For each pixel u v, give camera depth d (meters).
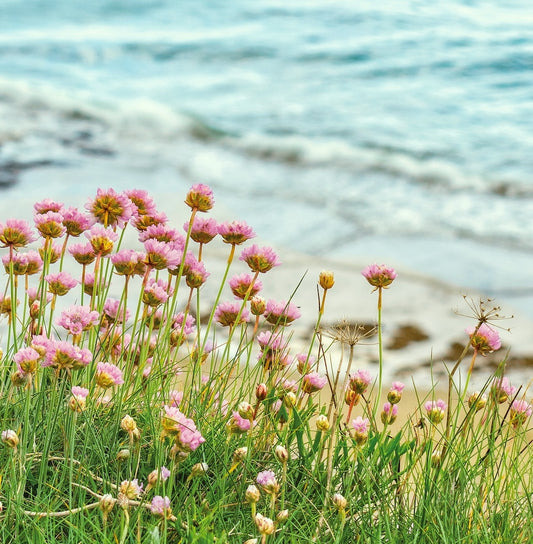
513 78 17.34
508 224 10.49
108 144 13.21
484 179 12.23
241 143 13.78
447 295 7.82
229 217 10.29
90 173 11.52
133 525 2.34
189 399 2.89
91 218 2.90
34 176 11.06
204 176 11.98
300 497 2.68
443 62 18.48
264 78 17.89
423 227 10.27
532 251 9.56
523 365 6.26
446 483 2.68
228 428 2.69
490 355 6.43
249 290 2.89
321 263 8.64
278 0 24.30
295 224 10.14
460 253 9.33
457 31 20.78
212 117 15.07
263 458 2.80
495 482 2.89
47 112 14.58
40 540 2.21
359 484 2.69
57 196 10.32
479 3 23.58
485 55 18.73
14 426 2.63
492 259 9.16
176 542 2.39
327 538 2.49
